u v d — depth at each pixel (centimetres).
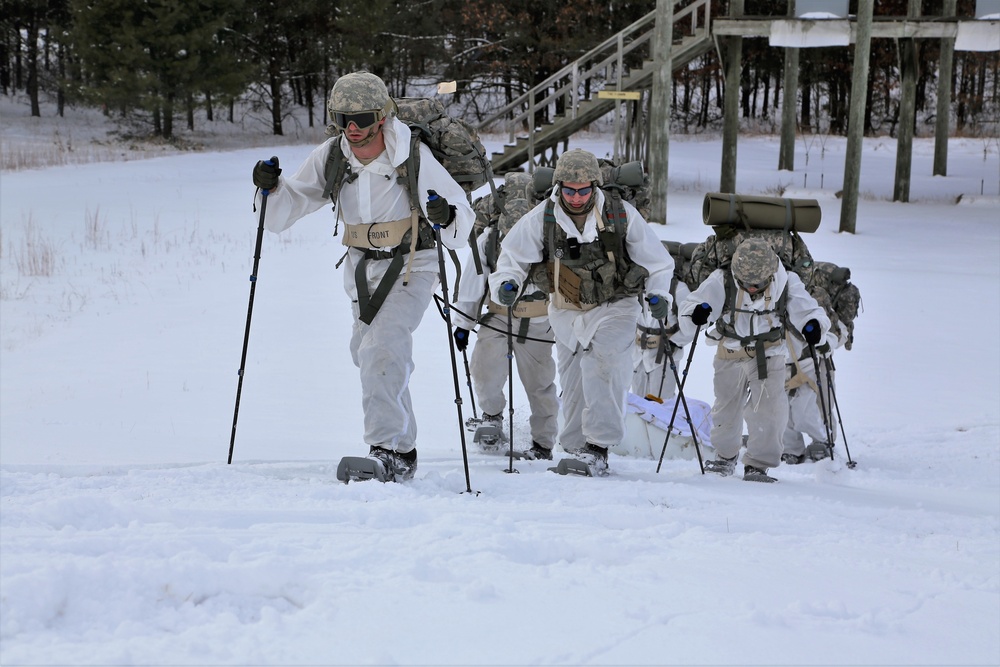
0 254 1716
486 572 283
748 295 703
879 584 315
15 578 233
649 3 4312
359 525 350
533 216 636
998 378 1144
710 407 893
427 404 941
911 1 2777
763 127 5631
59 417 793
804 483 712
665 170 2311
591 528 379
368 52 4728
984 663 238
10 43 5591
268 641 219
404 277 524
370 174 515
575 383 680
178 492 416
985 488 719
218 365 1040
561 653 223
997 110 5700
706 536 376
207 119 5353
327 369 1034
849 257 1988
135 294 1445
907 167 2928
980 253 2059
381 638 225
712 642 236
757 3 4903
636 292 644
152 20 4369
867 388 1103
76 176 3070
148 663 203
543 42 4391
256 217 528
